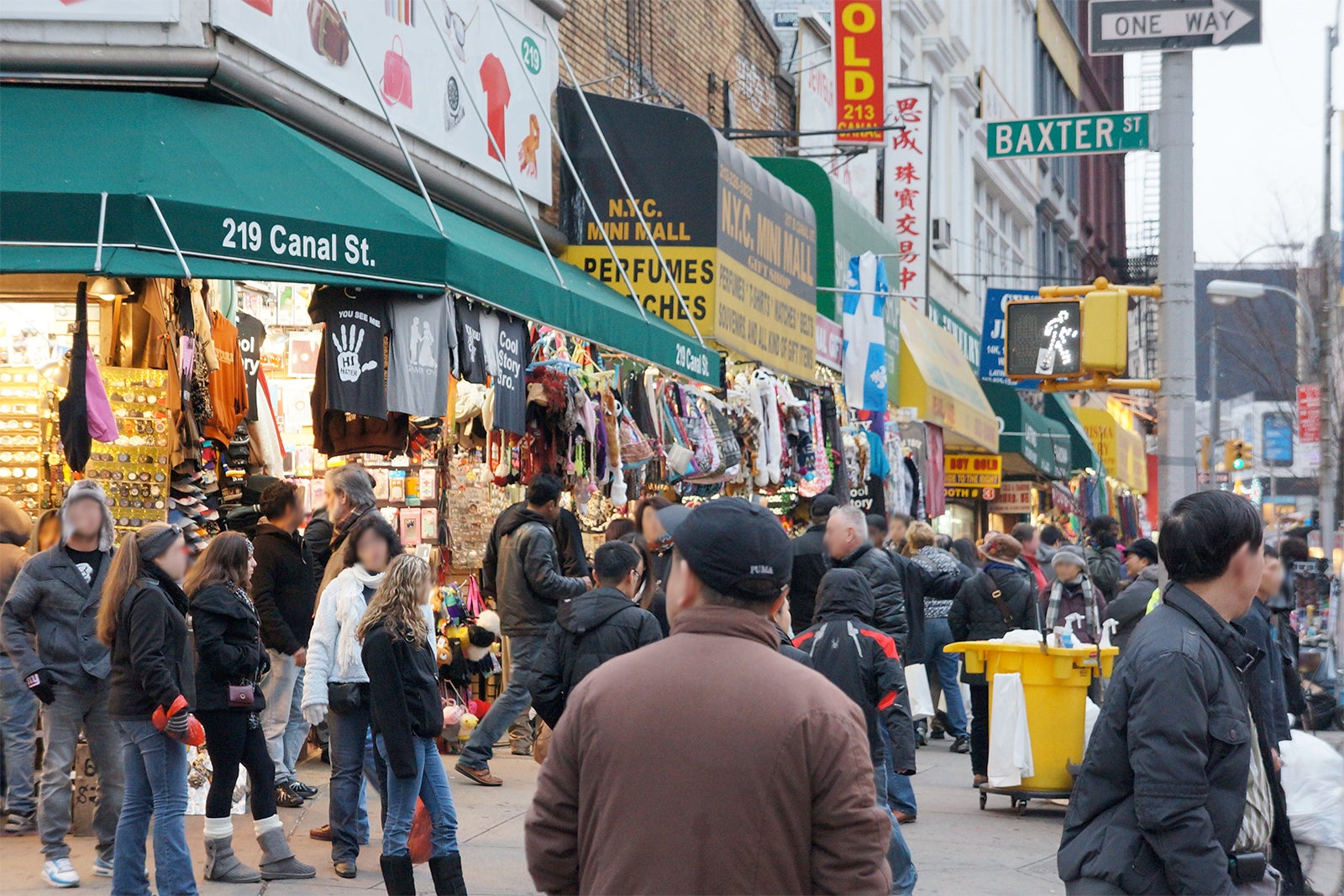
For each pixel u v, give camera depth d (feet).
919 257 97.50
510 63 52.85
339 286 35.29
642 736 12.76
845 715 12.84
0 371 39.14
